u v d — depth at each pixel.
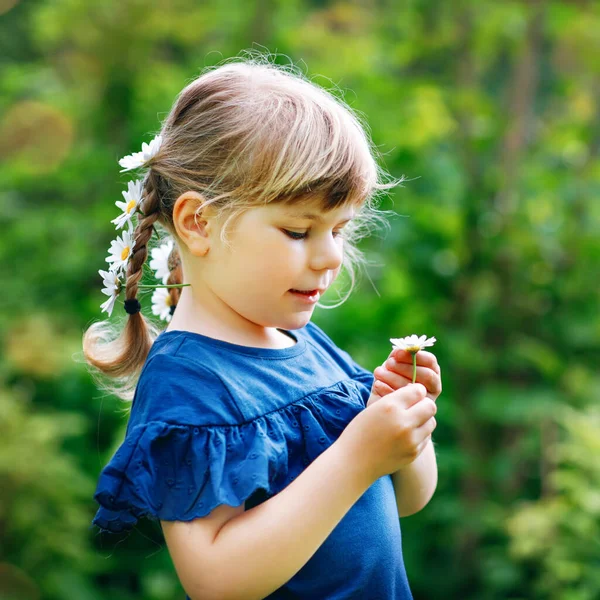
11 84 5.42
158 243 1.27
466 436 3.67
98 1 4.93
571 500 3.10
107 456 3.58
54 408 4.09
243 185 0.95
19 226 5.00
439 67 4.64
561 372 3.63
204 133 1.01
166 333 1.05
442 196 4.05
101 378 1.37
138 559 3.77
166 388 0.96
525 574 3.29
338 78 4.32
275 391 1.00
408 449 0.94
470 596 3.56
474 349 3.68
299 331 1.18
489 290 3.87
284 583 0.95
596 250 3.77
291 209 0.95
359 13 4.95
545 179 3.99
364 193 0.99
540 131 4.29
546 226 3.91
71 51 5.49
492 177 3.91
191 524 0.90
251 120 0.97
